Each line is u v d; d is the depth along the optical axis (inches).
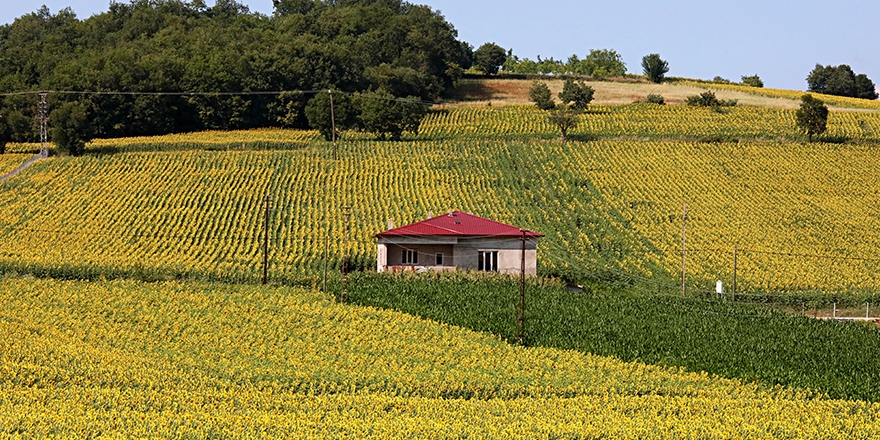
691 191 3772.1
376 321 2082.9
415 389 1584.6
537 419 1402.6
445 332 2003.0
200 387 1528.1
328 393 1545.3
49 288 2336.4
